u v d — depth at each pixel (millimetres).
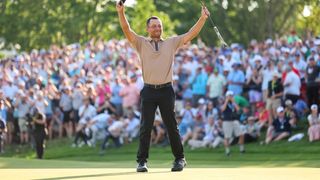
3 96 46156
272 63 43281
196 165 35969
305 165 34344
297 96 42250
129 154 45688
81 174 18188
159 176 16812
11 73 50594
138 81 48531
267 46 47125
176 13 83438
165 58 18984
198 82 46875
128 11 72500
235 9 76312
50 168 22422
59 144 50188
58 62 52625
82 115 48875
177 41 19188
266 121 43781
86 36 71500
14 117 49812
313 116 40312
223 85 45156
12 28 70688
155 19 19031
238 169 20453
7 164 25391
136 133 48438
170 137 19359
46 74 51656
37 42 70812
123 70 50938
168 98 19078
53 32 70562
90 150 47750
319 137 40188
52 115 50969
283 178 16344
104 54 53406
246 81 44875
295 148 39844
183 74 48188
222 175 17125
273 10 72562
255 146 42250
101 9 71750
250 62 45312
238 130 41688
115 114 48656
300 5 67125
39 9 70188
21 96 49156
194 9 82375
